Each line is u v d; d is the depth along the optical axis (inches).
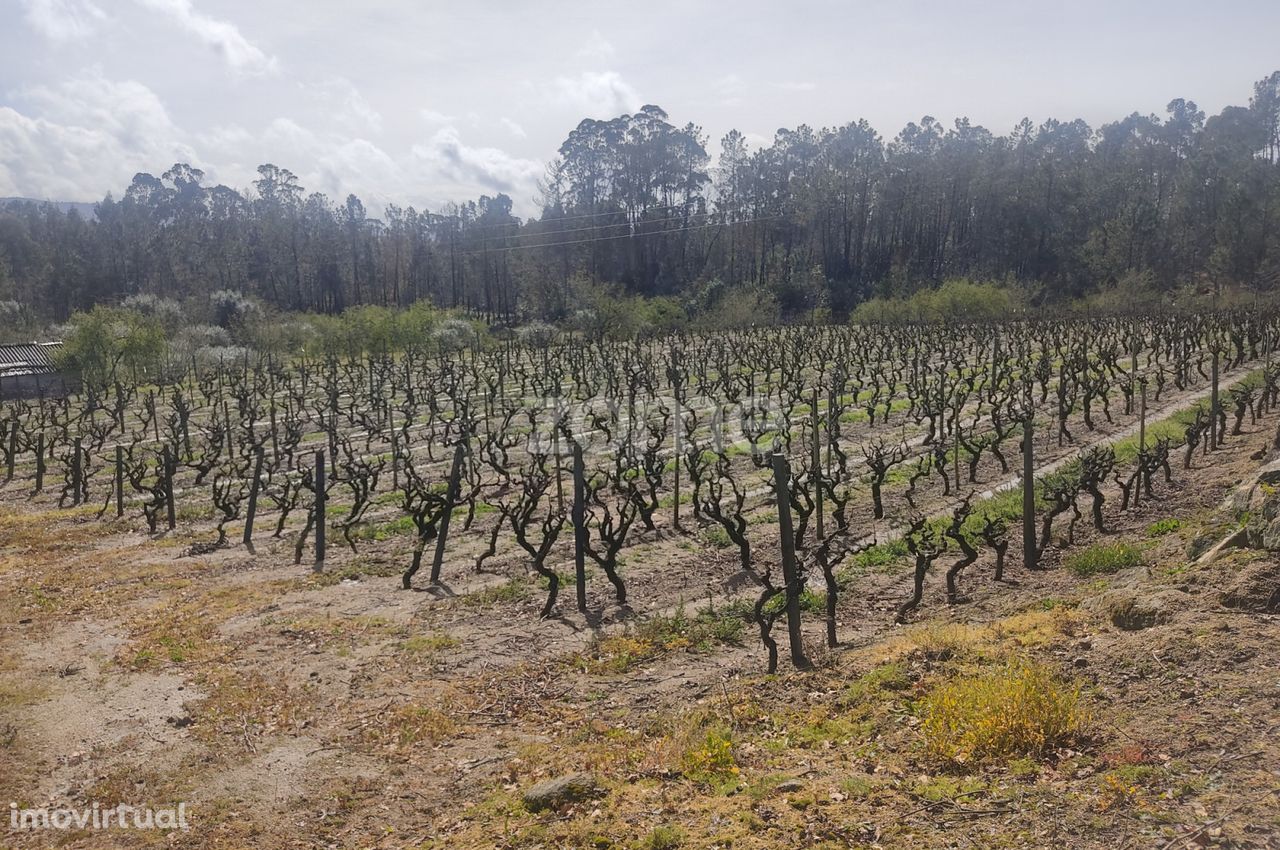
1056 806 240.5
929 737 294.5
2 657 464.8
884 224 3673.7
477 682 415.2
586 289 2699.3
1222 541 416.5
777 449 677.3
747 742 323.0
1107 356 1336.1
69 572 628.4
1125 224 3169.3
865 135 4269.2
